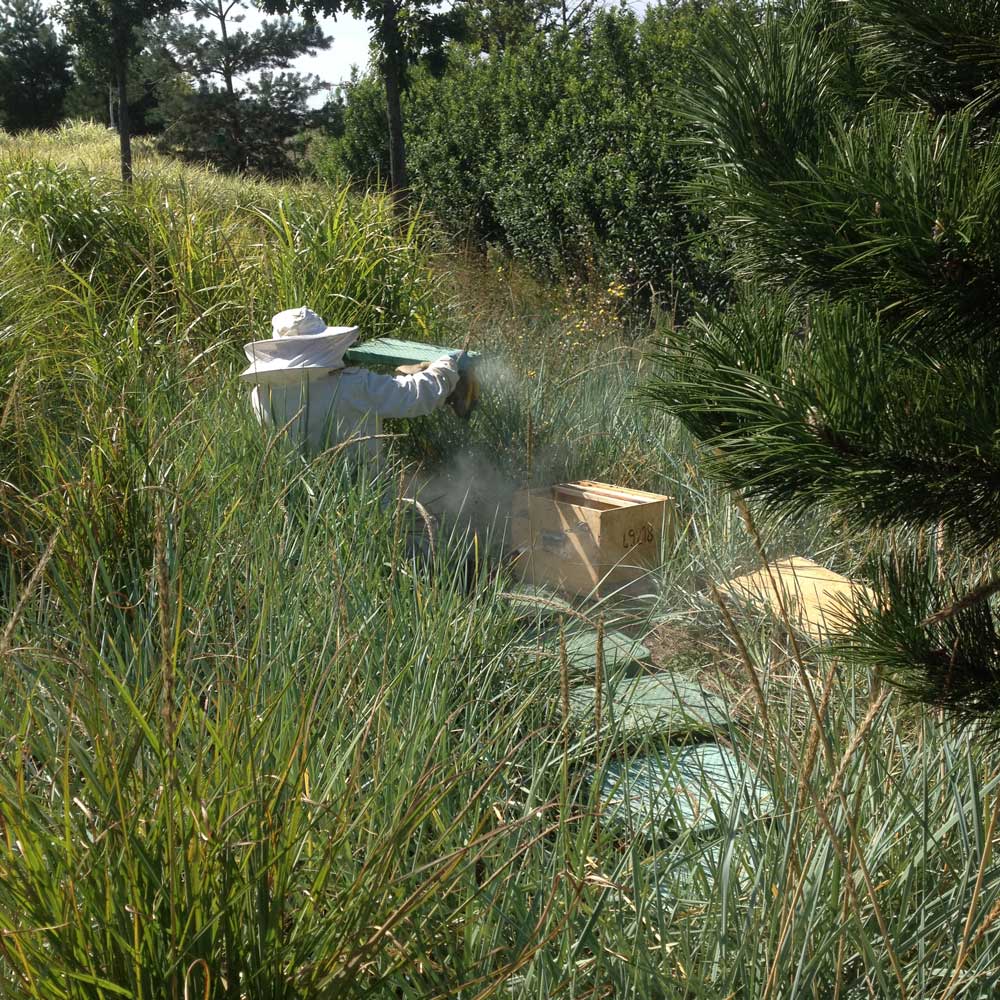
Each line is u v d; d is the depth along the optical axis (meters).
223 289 6.62
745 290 2.31
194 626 2.95
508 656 3.51
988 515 1.92
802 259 2.07
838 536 4.61
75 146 27.27
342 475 4.36
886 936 1.88
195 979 1.73
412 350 5.21
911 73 2.29
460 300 8.84
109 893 1.73
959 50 2.14
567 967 2.08
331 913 1.91
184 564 3.51
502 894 2.22
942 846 2.48
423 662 3.11
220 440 4.47
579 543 4.86
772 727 2.88
